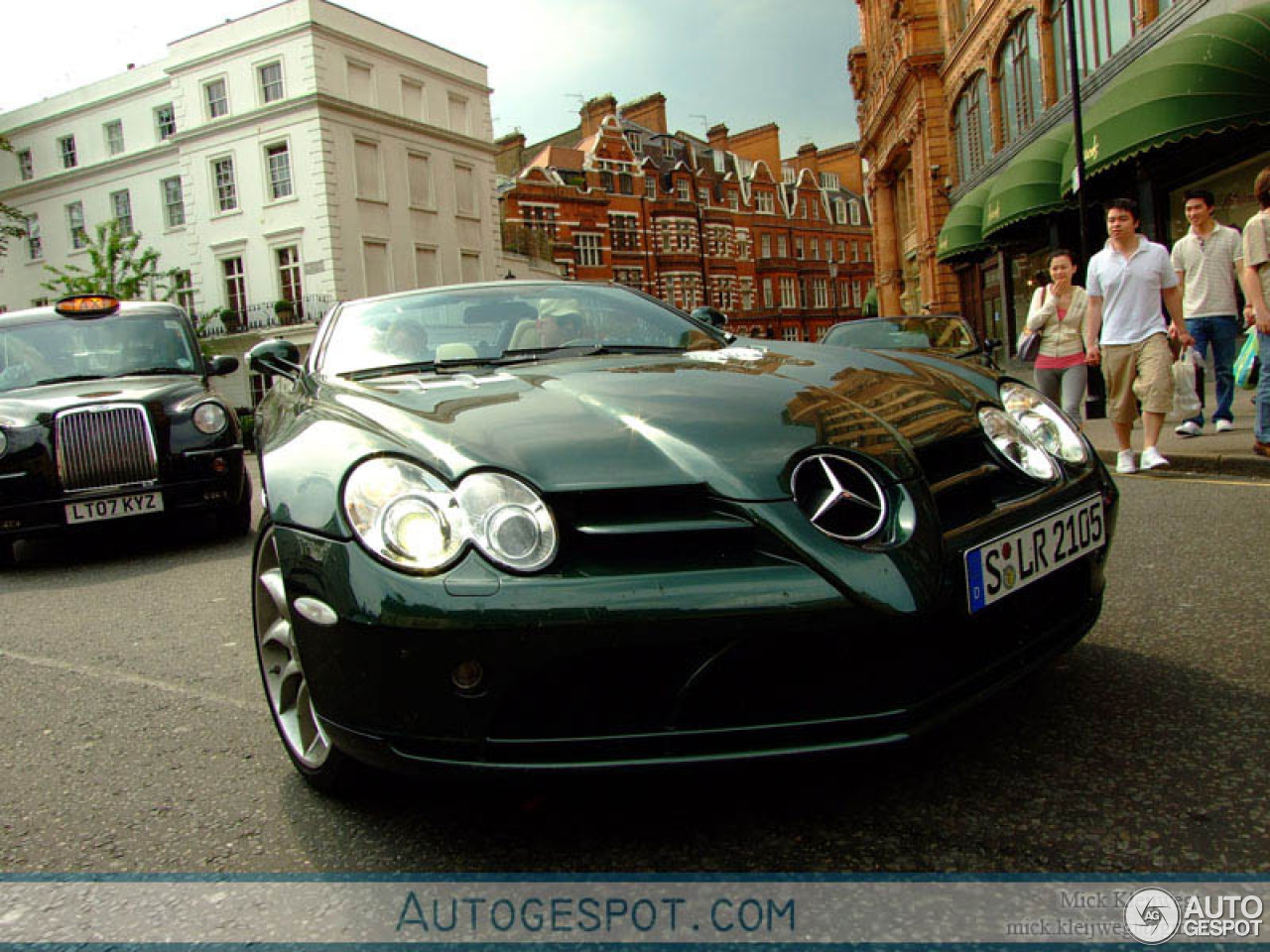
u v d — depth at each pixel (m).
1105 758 2.00
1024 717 2.25
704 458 1.85
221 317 31.08
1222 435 7.07
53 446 5.67
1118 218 5.97
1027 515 2.03
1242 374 5.91
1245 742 2.01
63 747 2.67
